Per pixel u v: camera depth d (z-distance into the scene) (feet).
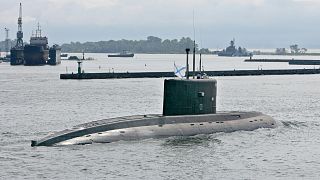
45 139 422.41
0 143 446.60
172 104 480.23
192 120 482.28
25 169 358.84
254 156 414.62
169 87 479.82
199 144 441.68
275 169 379.35
